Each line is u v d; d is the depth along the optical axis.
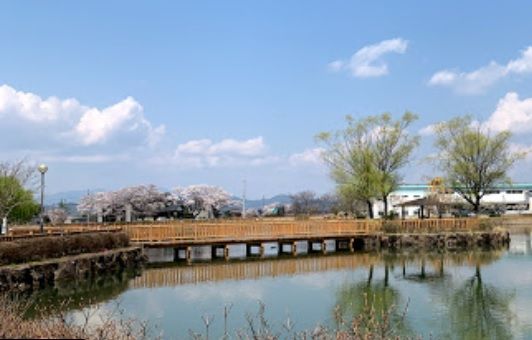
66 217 74.56
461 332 19.39
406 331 19.39
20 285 25.16
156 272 34.34
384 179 62.50
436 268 36.59
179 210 82.88
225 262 40.44
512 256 43.50
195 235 42.56
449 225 54.81
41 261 28.14
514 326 20.31
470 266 37.38
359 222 52.28
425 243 52.47
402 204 62.81
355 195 63.88
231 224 44.34
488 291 27.47
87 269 30.52
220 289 27.88
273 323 19.97
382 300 25.22
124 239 37.97
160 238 41.22
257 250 51.41
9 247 26.20
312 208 96.44
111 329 13.52
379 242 52.41
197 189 86.44
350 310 22.88
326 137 65.56
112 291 26.97
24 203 52.03
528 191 101.75
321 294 26.64
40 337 8.04
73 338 8.18
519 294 26.59
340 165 64.44
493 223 56.56
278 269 36.09
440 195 71.44
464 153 65.00
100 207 78.62
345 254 46.75
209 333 18.36
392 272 34.66
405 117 63.44
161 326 19.36
